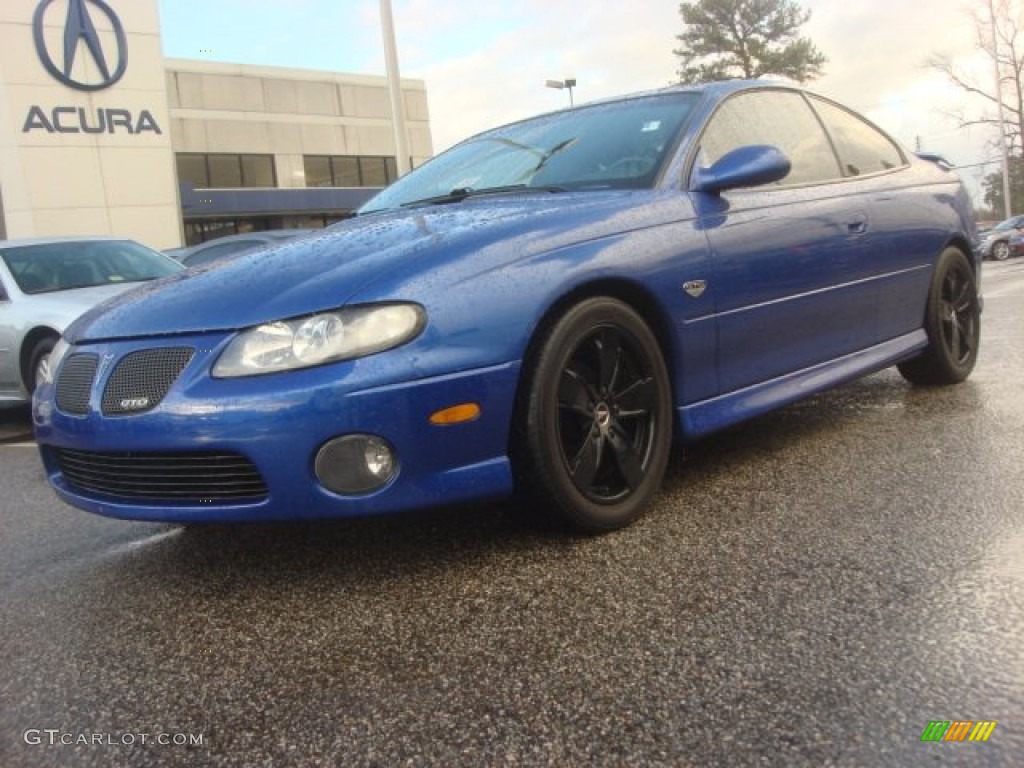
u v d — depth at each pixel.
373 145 36.72
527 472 2.53
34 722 1.91
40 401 2.76
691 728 1.69
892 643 1.94
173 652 2.20
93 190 20.59
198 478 2.35
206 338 2.37
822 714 1.70
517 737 1.70
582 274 2.57
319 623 2.28
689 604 2.20
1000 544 2.42
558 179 3.28
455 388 2.33
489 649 2.05
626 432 2.80
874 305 3.81
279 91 34.59
